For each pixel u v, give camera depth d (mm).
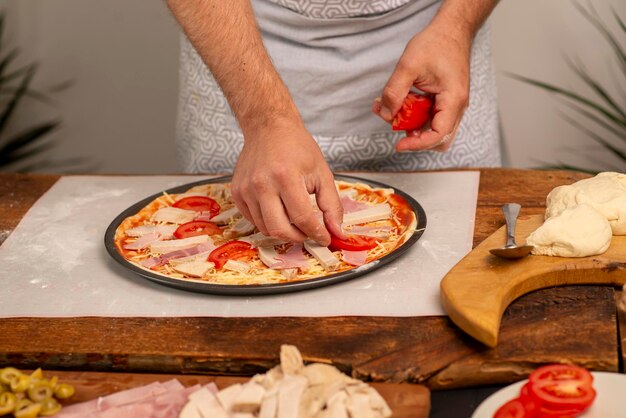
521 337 1276
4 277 1590
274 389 1109
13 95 3432
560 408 1059
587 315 1325
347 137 2043
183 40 2139
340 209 1504
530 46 3137
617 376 1130
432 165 2111
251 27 1584
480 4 1810
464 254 1555
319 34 1938
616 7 3031
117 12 3291
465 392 1234
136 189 1978
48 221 1832
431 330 1314
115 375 1266
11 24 3348
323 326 1347
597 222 1433
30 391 1171
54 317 1432
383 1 1901
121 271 1587
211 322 1382
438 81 1703
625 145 3205
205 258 1554
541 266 1406
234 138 2068
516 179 1884
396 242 1566
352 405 1078
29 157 3541
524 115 3244
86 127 3504
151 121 3465
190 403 1117
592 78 3148
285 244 1584
